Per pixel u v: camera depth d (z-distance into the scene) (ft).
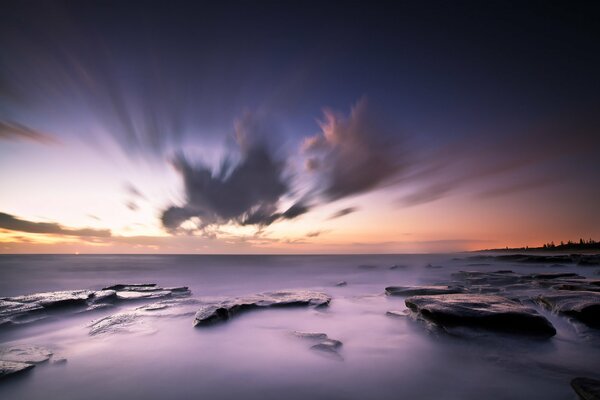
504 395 15.37
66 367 19.53
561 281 48.96
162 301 43.47
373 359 20.57
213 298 46.52
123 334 26.66
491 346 22.36
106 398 15.58
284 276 97.76
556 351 21.22
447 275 85.46
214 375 18.20
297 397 15.44
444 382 17.01
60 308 35.70
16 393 16.21
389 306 38.99
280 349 22.70
